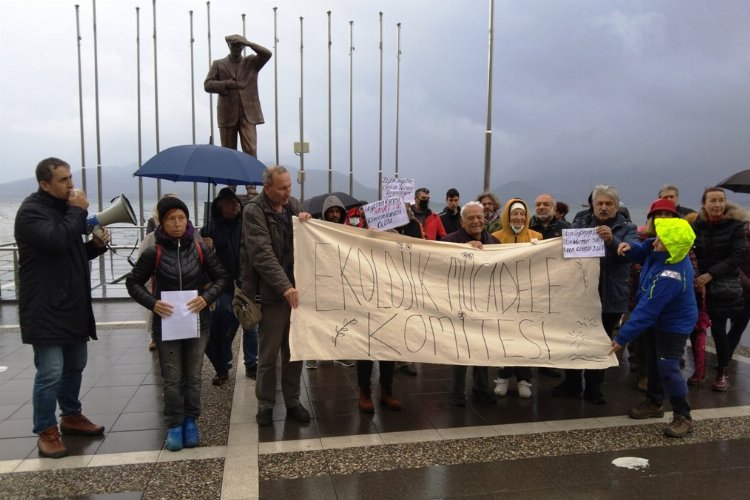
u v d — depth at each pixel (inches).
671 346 168.6
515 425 177.0
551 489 134.8
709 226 214.2
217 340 208.5
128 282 155.3
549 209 235.9
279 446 159.0
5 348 268.4
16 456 151.9
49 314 147.3
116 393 204.5
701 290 209.9
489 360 180.2
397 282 182.9
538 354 183.6
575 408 194.1
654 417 183.6
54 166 145.5
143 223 604.4
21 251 145.5
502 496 131.4
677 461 150.4
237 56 364.5
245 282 171.2
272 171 169.2
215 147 216.2
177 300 154.1
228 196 208.1
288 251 177.6
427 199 293.3
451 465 147.5
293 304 165.2
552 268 192.9
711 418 183.0
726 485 137.3
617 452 156.3
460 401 194.2
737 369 242.7
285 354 179.5
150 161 211.9
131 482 136.9
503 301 188.9
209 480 138.2
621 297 197.5
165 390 156.4
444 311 183.5
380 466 146.6
